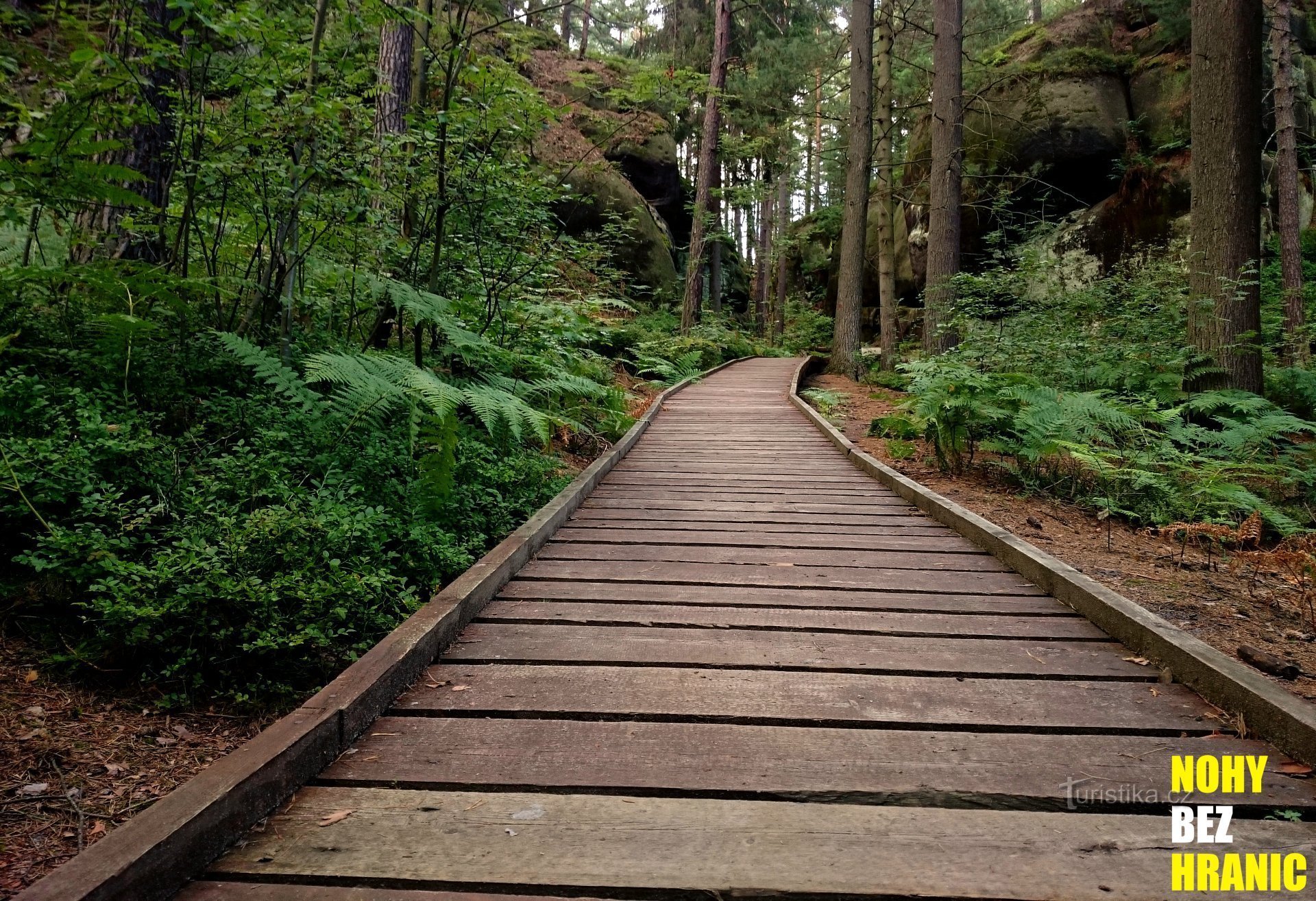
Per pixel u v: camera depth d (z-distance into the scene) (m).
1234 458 6.96
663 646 3.01
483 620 3.28
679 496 6.16
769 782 2.02
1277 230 15.76
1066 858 1.71
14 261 4.41
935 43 14.96
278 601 2.91
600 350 14.66
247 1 4.11
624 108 7.93
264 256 5.11
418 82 6.89
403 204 5.68
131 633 2.66
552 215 6.80
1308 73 17.20
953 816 1.88
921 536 4.91
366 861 1.66
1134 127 17.56
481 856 1.68
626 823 1.83
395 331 6.35
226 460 3.60
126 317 3.59
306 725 2.04
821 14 26.19
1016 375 6.96
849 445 8.19
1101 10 19.73
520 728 2.32
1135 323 10.11
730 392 14.09
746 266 38.44
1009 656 2.94
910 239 22.47
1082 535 5.19
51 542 2.76
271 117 4.56
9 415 3.20
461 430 5.24
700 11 26.36
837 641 3.09
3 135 3.81
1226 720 2.39
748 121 23.42
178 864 1.54
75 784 2.15
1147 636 2.91
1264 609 3.77
